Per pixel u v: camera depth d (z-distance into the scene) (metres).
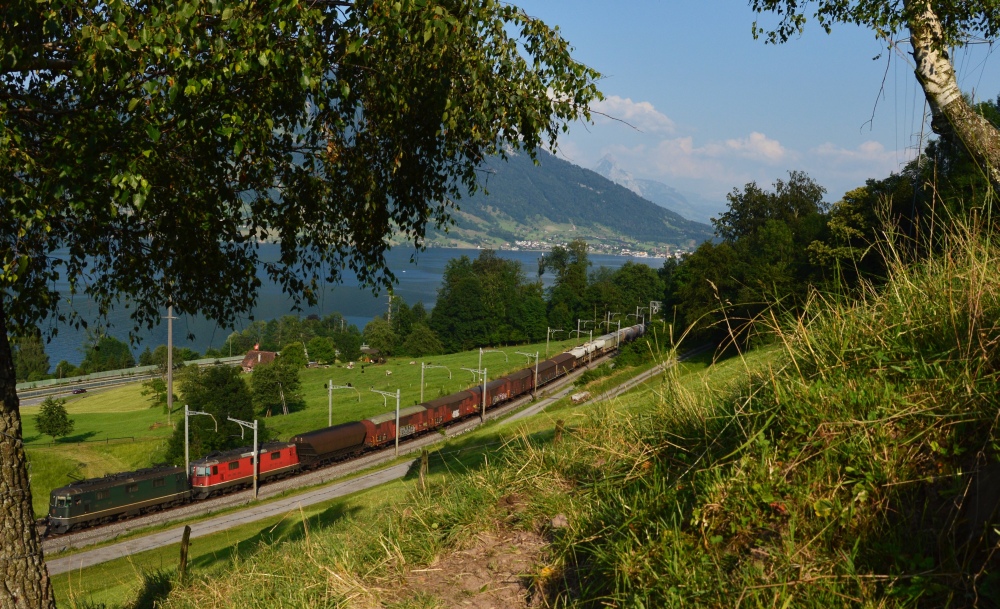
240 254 7.18
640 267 112.06
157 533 28.52
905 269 4.05
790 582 2.58
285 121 6.41
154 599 7.15
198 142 5.53
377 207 6.90
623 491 4.00
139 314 7.44
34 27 4.59
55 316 7.16
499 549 4.27
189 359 101.62
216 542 25.02
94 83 4.62
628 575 3.08
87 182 4.75
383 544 4.53
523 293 115.75
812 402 3.40
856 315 4.02
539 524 4.40
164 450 47.75
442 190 7.03
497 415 51.00
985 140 5.20
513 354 93.75
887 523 2.72
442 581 4.04
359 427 41.53
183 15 4.29
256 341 110.50
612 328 103.94
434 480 6.58
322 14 5.17
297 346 92.75
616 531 3.45
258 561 6.08
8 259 5.57
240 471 35.66
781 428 3.42
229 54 4.82
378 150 6.73
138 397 72.69
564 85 5.77
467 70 5.55
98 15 4.54
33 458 46.19
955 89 5.61
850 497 2.93
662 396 4.54
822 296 4.34
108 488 30.44
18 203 4.89
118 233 6.73
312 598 4.14
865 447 3.04
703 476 3.41
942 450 2.85
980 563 2.37
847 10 7.82
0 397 5.26
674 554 2.99
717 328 4.71
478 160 6.73
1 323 5.37
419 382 75.81
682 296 40.72
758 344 4.54
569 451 5.29
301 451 38.97
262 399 60.28
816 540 2.79
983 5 6.98
